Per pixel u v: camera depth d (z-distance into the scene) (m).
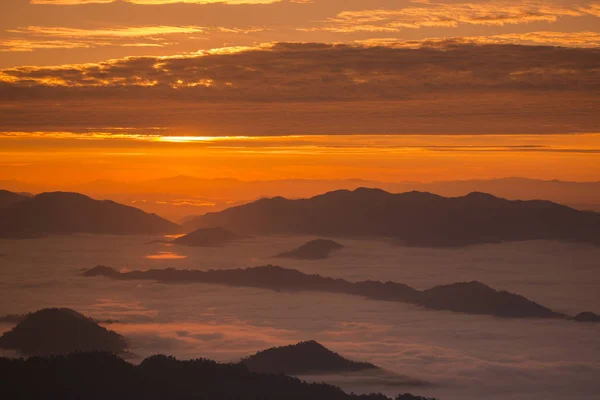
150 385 144.88
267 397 146.88
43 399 134.75
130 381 144.88
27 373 144.00
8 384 138.88
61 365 147.75
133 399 138.00
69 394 137.12
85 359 151.62
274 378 156.62
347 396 154.50
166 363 156.50
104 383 142.88
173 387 145.00
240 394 146.50
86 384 141.62
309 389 153.88
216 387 147.38
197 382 148.00
